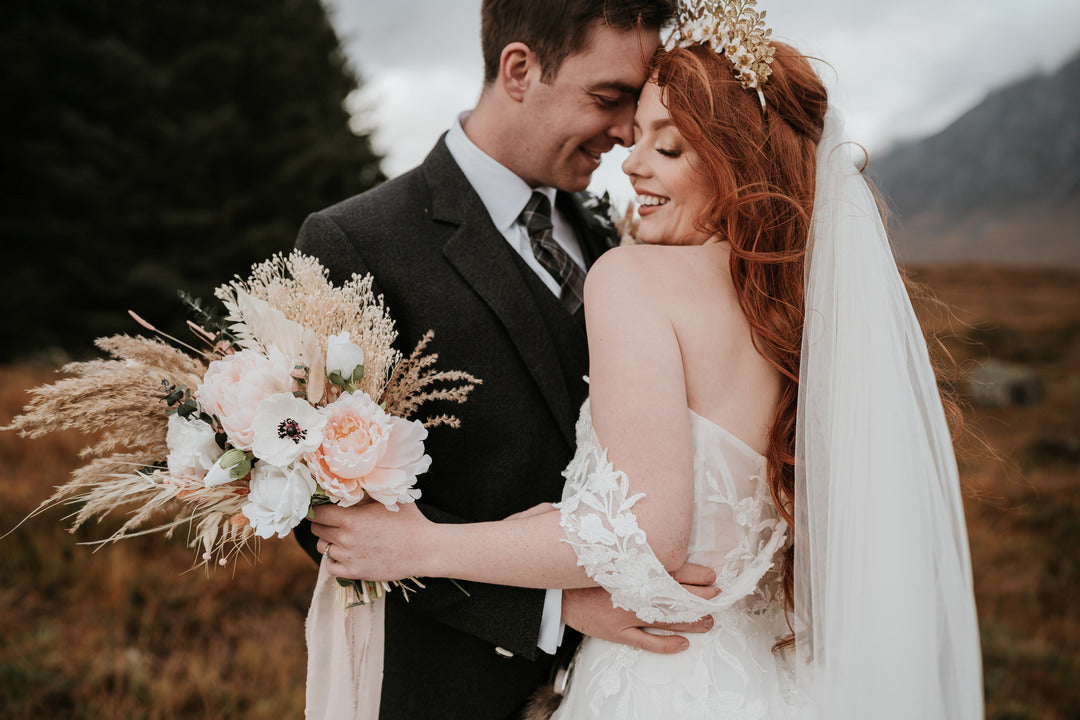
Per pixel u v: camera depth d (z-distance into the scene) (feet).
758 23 4.97
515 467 5.63
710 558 4.69
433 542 4.65
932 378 4.85
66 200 49.75
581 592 4.99
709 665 4.75
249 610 15.01
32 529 15.85
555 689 5.45
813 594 4.58
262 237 52.39
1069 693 14.93
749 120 4.94
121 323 49.06
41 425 4.47
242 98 58.08
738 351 4.73
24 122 49.52
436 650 5.66
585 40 5.61
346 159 58.08
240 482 4.56
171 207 53.36
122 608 13.92
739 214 4.78
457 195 5.98
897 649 4.29
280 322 4.52
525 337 5.67
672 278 4.70
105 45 51.16
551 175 6.31
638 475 4.28
